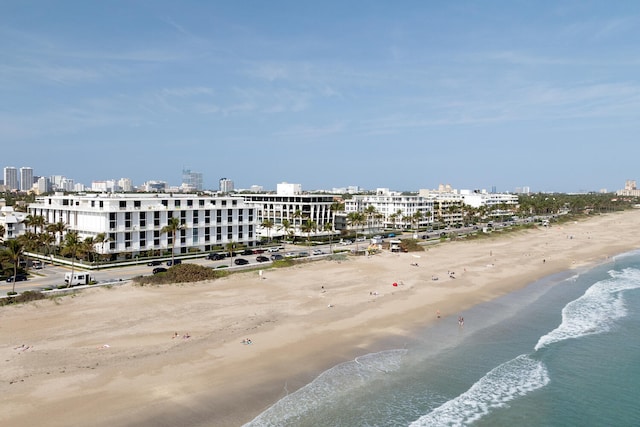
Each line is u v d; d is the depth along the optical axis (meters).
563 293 89.94
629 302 83.06
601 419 42.25
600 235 199.38
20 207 166.75
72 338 56.41
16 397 40.94
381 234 190.50
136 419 38.28
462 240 172.62
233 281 91.31
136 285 84.12
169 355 52.03
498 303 80.56
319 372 49.47
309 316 68.81
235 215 135.25
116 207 110.88
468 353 56.66
